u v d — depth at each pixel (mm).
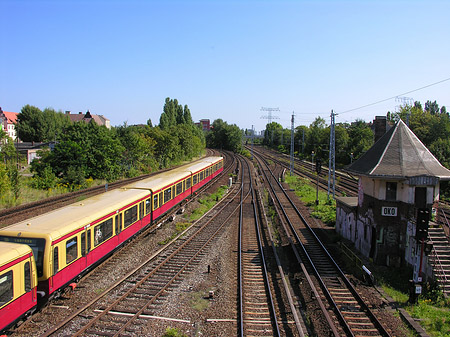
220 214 28219
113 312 11188
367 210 17641
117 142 42969
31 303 10125
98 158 40406
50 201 27891
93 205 15695
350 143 68188
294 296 13328
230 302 12352
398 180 16156
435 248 14656
